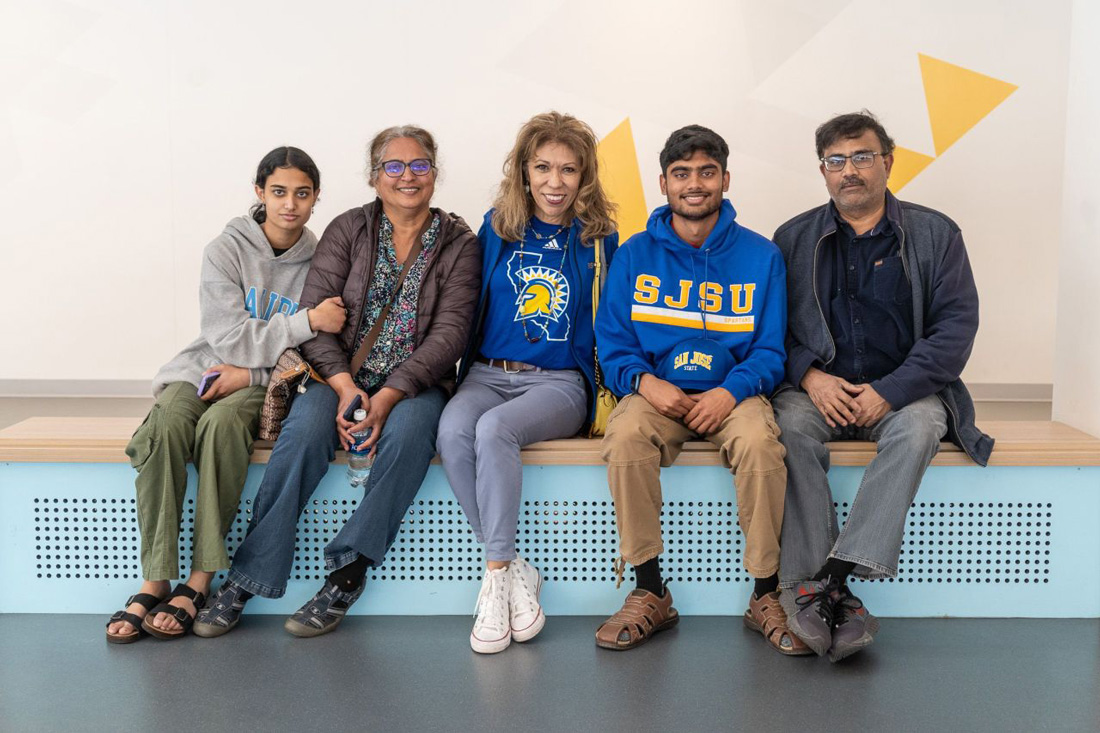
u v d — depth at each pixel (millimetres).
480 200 4547
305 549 2889
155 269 4648
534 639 2727
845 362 2918
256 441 2871
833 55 4395
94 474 2875
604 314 2949
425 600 2916
